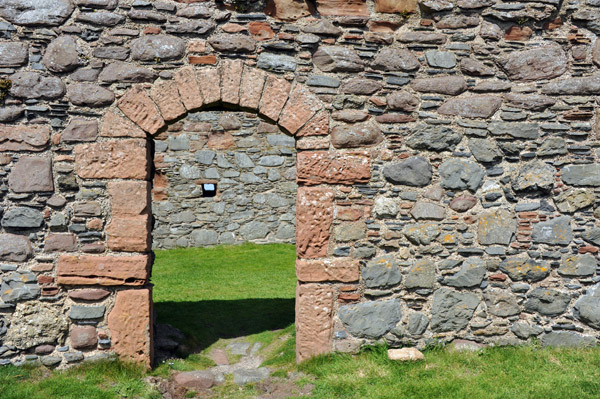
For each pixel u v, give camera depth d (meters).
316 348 4.57
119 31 4.39
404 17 4.64
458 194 4.68
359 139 4.60
